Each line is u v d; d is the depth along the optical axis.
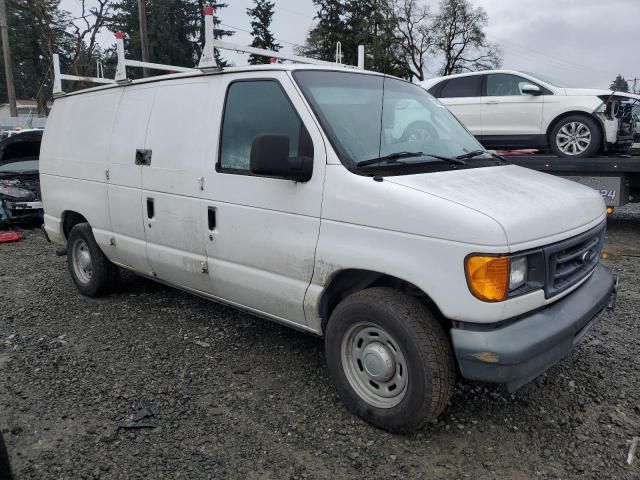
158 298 5.91
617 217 10.44
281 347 4.62
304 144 3.58
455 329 3.03
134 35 49.34
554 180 3.95
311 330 3.76
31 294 6.20
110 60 46.09
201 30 52.25
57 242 6.37
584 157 8.61
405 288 3.43
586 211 3.56
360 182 3.30
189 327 5.09
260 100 3.91
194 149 4.29
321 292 3.54
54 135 6.18
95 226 5.53
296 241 3.62
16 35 44.50
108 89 5.40
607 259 7.44
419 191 3.15
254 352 4.54
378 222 3.21
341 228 3.38
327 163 3.46
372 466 3.11
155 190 4.65
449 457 3.19
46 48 41.44
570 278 3.41
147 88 4.89
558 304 3.30
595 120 8.58
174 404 3.75
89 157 5.48
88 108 5.65
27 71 59.94
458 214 2.94
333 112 3.67
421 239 3.05
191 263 4.45
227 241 4.07
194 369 4.25
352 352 3.53
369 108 3.93
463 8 45.22
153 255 4.83
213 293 4.42
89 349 4.64
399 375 3.29
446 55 46.75
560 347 3.16
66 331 5.05
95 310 5.59
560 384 3.98
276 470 3.08
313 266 3.54
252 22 57.97
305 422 3.53
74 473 3.05
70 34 43.53
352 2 48.38
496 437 3.37
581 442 3.32
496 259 2.85
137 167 4.82
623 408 3.67
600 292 3.64
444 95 10.22
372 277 3.49
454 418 3.57
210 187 4.14
